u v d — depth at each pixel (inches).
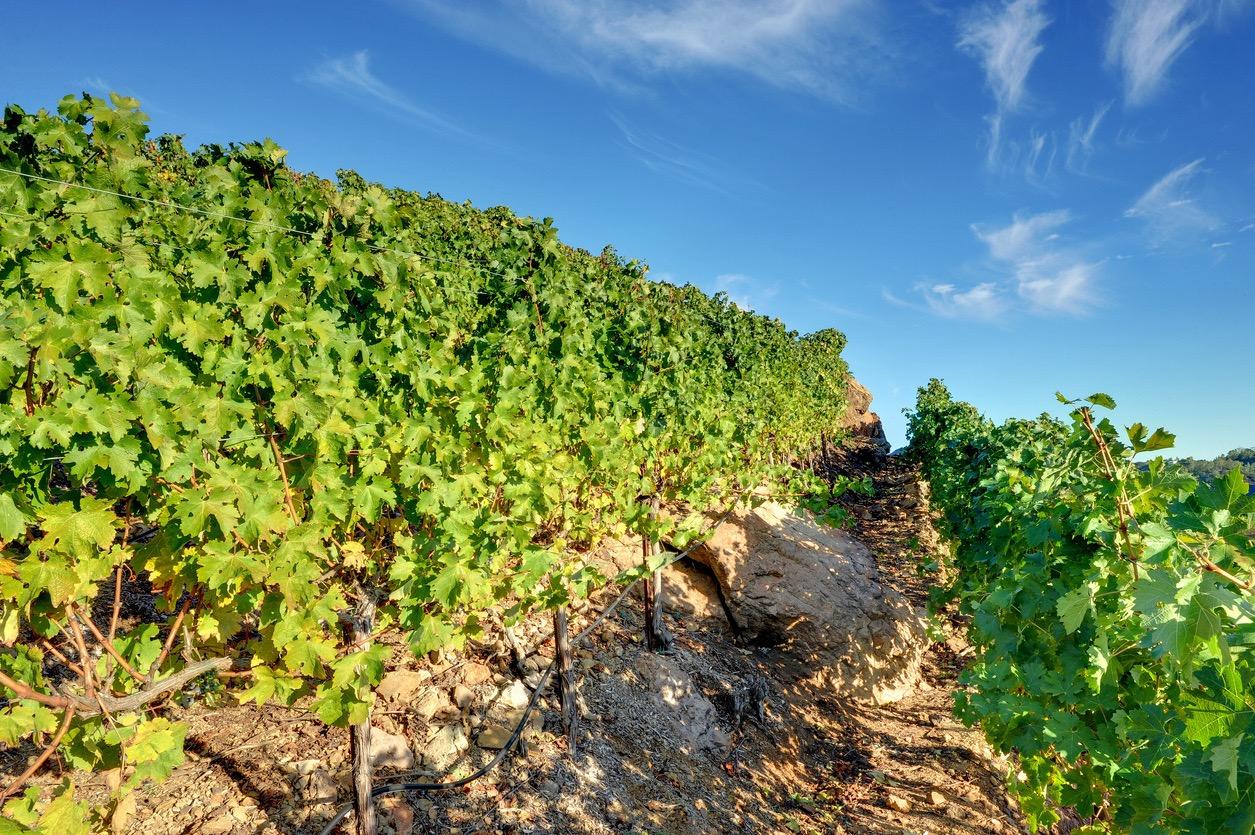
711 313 452.1
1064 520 142.5
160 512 94.2
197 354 97.3
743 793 198.4
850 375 1382.9
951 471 383.6
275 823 126.0
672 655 239.6
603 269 279.3
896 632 307.0
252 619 171.9
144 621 169.5
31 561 79.7
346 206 122.2
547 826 145.9
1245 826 73.4
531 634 213.2
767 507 335.6
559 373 191.5
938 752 236.7
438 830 135.6
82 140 87.4
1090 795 130.9
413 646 118.3
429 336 150.7
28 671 89.0
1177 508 96.3
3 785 126.0
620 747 186.5
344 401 114.9
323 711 100.3
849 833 187.5
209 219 107.7
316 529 102.4
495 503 162.9
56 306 81.0
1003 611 146.3
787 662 279.6
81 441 82.1
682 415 248.4
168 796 130.4
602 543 281.0
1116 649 124.4
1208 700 80.6
